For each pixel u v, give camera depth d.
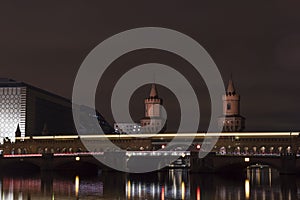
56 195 117.69
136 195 116.75
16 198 112.31
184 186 135.62
